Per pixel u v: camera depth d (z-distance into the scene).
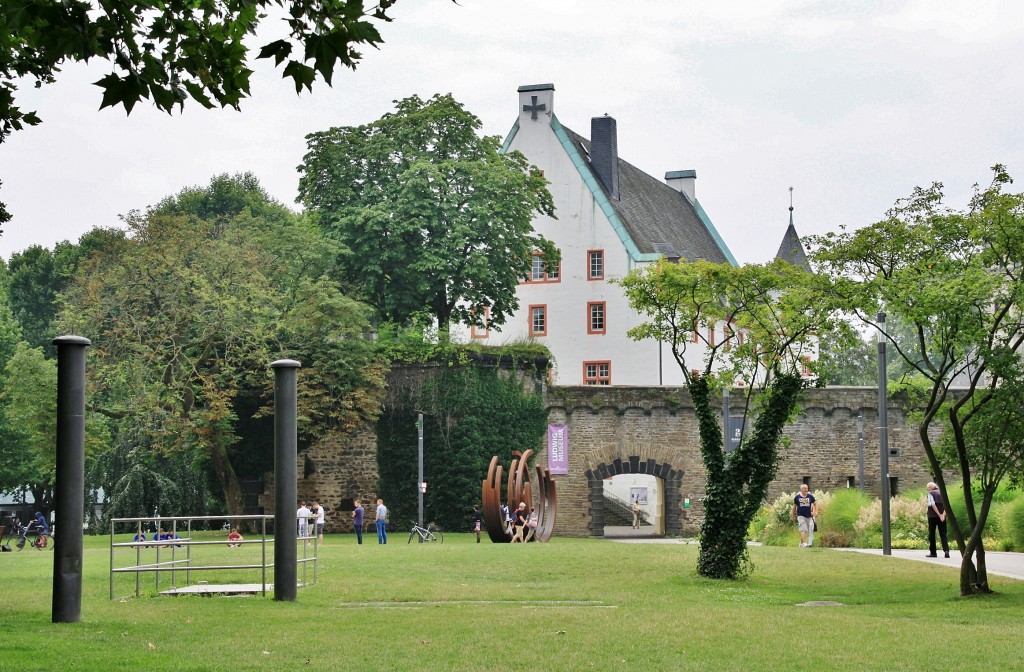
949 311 23.03
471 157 62.31
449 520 53.84
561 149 79.25
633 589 25.12
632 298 30.81
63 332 49.78
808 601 23.52
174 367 49.38
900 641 16.53
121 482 59.03
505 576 27.27
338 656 14.64
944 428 25.41
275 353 51.53
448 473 53.91
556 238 78.94
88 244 79.00
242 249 51.12
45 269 79.62
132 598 21.48
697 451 56.00
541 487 49.03
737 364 30.67
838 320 28.97
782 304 29.67
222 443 50.50
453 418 54.44
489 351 54.94
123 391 49.59
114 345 49.47
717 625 18.09
